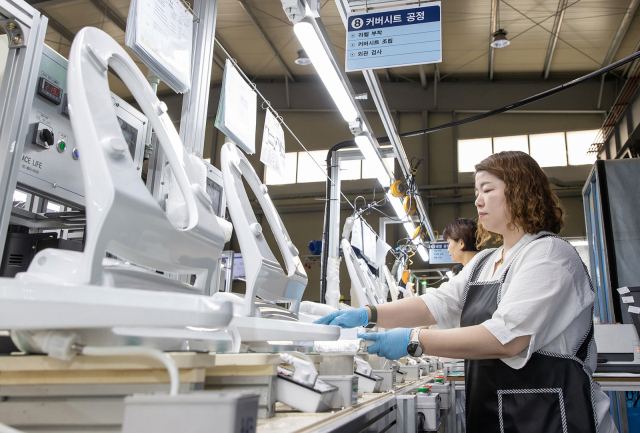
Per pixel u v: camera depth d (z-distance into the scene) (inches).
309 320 65.3
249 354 31.8
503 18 317.1
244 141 79.8
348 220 144.6
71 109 30.0
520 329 49.1
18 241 50.4
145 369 25.0
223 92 73.9
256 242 45.3
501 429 52.0
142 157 63.1
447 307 64.9
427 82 419.5
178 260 35.2
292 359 37.4
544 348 51.9
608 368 102.1
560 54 361.7
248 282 43.7
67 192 53.7
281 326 37.2
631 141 292.7
